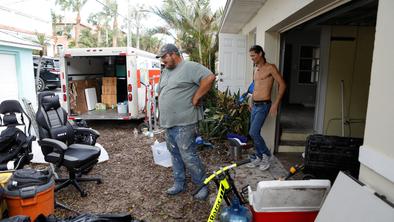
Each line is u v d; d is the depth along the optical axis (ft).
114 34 97.96
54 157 11.80
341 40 16.92
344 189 6.72
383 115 5.90
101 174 14.26
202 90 10.77
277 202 8.09
